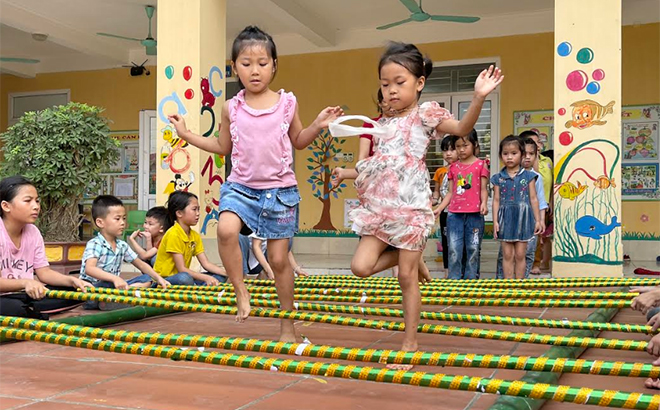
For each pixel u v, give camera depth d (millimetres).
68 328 2678
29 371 2637
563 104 5891
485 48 10703
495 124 10719
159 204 7004
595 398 1723
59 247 7562
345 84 11453
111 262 4535
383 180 2760
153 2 10102
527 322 2998
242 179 2941
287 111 2941
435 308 4570
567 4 5863
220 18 7301
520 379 2355
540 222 5762
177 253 4891
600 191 5762
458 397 2232
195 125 6918
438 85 10969
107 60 12828
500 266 6359
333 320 2867
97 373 2596
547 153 7953
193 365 2744
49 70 13445
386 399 2205
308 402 2160
